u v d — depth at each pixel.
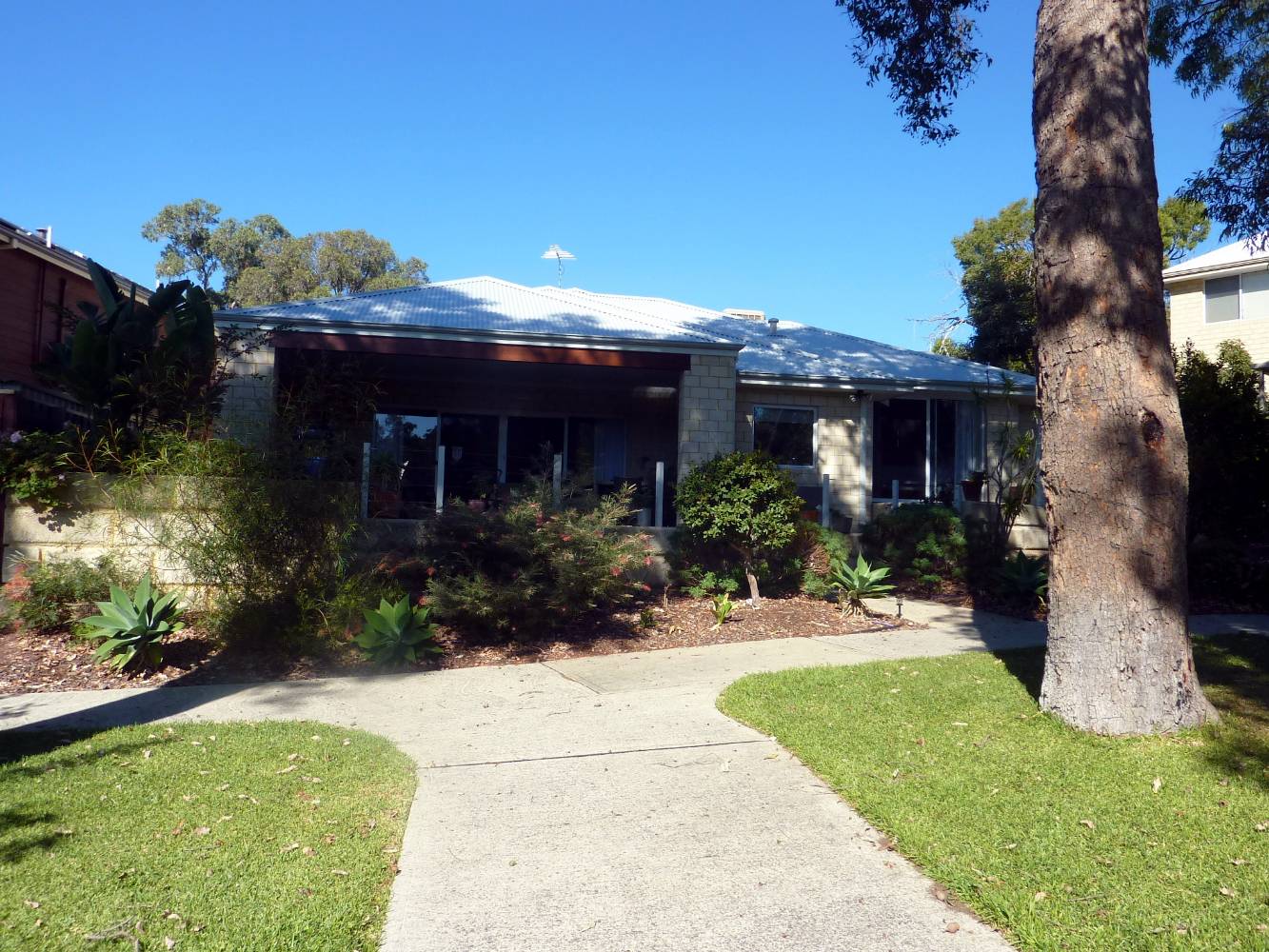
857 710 6.57
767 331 19.59
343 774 5.40
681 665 8.39
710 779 5.35
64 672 7.99
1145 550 5.82
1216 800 4.70
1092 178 6.02
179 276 43.09
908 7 11.12
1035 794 4.86
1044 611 11.02
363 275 44.69
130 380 10.05
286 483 8.59
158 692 7.50
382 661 8.27
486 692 7.51
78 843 4.32
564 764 5.67
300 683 7.87
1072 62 6.15
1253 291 23.62
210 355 10.71
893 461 17.03
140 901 3.76
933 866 4.10
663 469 12.81
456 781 5.36
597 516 9.52
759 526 10.54
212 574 8.52
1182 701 5.78
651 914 3.77
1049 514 6.22
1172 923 3.52
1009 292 29.75
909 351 19.05
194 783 5.20
